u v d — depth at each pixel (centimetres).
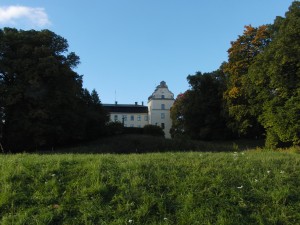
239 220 703
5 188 799
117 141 4928
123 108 10294
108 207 736
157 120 9694
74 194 789
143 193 782
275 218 711
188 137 5088
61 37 4291
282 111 3297
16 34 3978
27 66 3809
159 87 9838
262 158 1162
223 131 5353
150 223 688
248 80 3966
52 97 3953
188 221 691
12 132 3788
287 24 3409
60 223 693
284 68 3328
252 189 821
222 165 999
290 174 924
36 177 871
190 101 5631
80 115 4609
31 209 727
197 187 823
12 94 3666
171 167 946
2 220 688
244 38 4422
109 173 883
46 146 4322
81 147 4441
